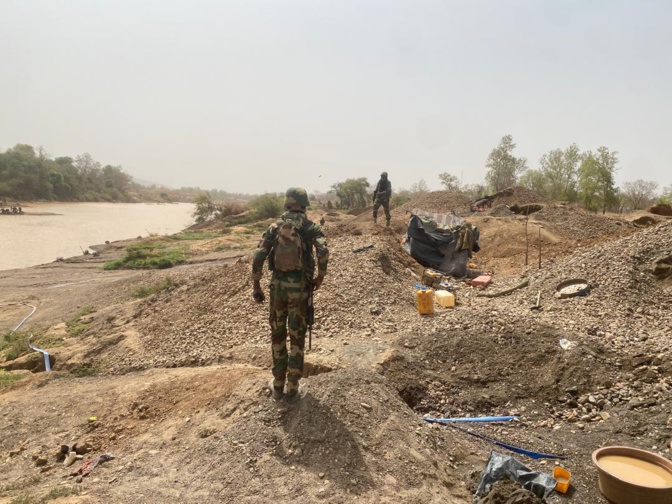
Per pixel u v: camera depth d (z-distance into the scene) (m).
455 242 12.90
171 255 24.23
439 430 4.83
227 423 4.48
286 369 4.50
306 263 4.40
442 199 30.38
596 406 5.37
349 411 4.25
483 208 28.17
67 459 4.72
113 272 22.23
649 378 5.60
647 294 8.61
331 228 15.72
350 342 7.15
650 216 22.55
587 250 11.31
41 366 8.87
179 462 4.07
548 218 20.44
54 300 16.03
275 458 3.79
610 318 7.62
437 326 7.47
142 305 10.93
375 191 16.02
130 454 4.52
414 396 5.90
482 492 3.78
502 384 6.00
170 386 6.14
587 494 3.88
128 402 5.94
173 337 8.72
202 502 3.41
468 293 10.59
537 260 13.38
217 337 8.33
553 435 5.00
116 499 3.52
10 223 51.69
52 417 5.89
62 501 3.51
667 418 4.82
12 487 4.16
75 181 107.56
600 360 6.01
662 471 3.81
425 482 3.65
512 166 47.47
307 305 4.45
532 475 3.99
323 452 3.79
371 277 9.74
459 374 6.25
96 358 8.55
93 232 47.53
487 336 6.85
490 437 4.99
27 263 28.41
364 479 3.56
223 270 11.21
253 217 48.06
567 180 42.91
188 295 10.60
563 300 8.71
